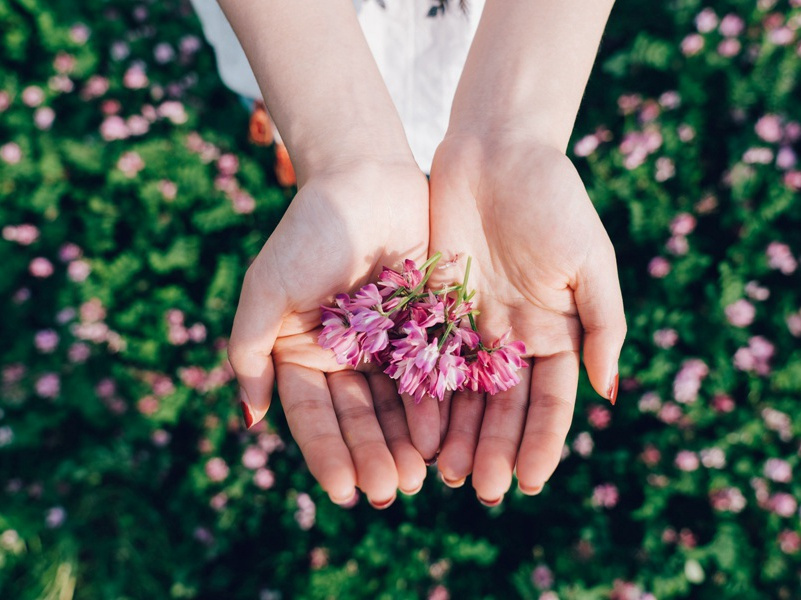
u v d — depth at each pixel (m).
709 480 0.60
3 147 0.71
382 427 0.37
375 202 0.38
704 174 0.68
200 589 0.60
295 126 0.39
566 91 0.39
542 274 0.37
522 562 0.59
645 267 0.67
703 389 0.62
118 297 0.69
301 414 0.37
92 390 0.65
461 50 0.46
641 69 0.73
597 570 0.59
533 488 0.35
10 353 0.67
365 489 0.35
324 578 0.59
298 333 0.39
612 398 0.38
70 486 0.62
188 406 0.65
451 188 0.39
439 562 0.60
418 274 0.38
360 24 0.44
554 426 0.36
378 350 0.37
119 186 0.70
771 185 0.64
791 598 0.57
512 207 0.37
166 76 0.78
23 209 0.72
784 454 0.60
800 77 0.65
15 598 0.59
